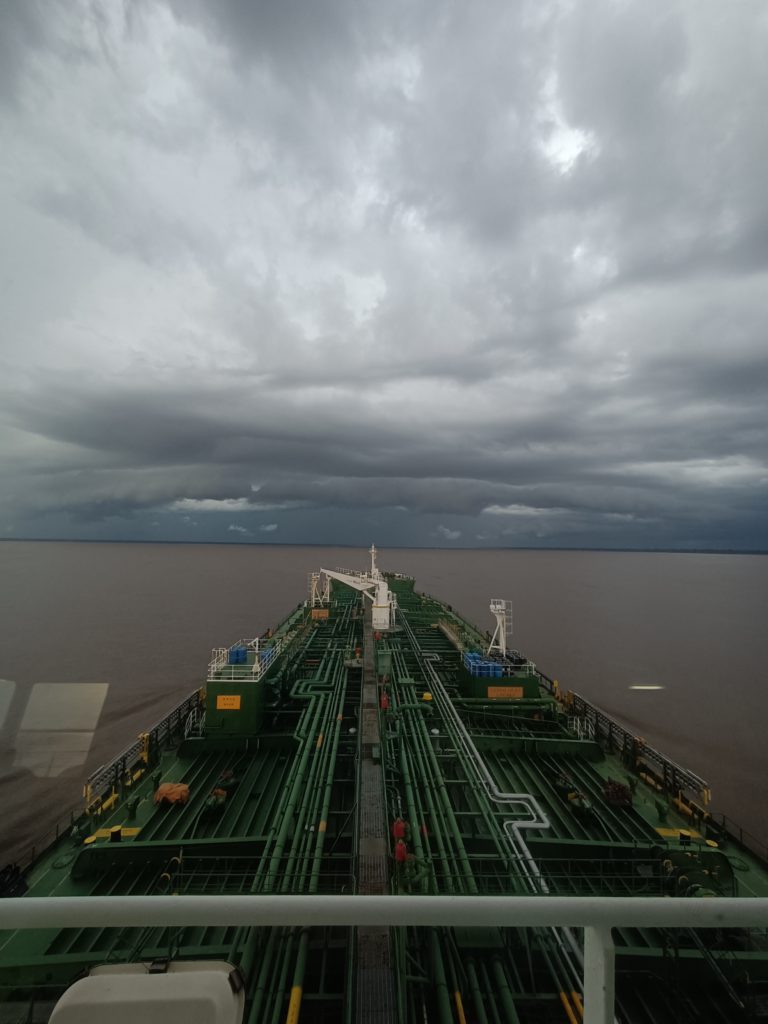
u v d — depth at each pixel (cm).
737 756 3359
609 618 8944
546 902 247
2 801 2534
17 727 3375
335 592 6725
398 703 2522
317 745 2064
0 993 1135
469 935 1165
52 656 5238
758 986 1175
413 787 1717
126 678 4494
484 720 2706
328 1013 1045
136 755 2298
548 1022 1045
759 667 5600
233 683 2392
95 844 1603
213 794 1856
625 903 249
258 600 9862
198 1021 251
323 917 240
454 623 4766
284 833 1476
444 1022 976
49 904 236
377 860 1299
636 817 1919
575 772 2277
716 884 1506
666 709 4216
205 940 1199
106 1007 254
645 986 1198
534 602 10931
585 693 4603
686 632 7744
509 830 1553
